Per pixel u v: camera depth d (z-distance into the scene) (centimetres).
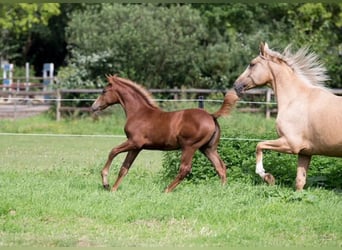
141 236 877
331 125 1104
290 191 1113
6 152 1858
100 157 1741
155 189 1180
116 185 1174
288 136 1147
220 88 3028
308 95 1153
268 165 1256
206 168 1274
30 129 2486
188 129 1145
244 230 908
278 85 1184
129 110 1185
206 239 862
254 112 2706
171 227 930
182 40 3009
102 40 3014
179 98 2811
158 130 1160
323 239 874
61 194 1109
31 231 898
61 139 2252
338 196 1127
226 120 2338
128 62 3003
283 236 888
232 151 1294
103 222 953
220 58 3038
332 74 3012
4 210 993
